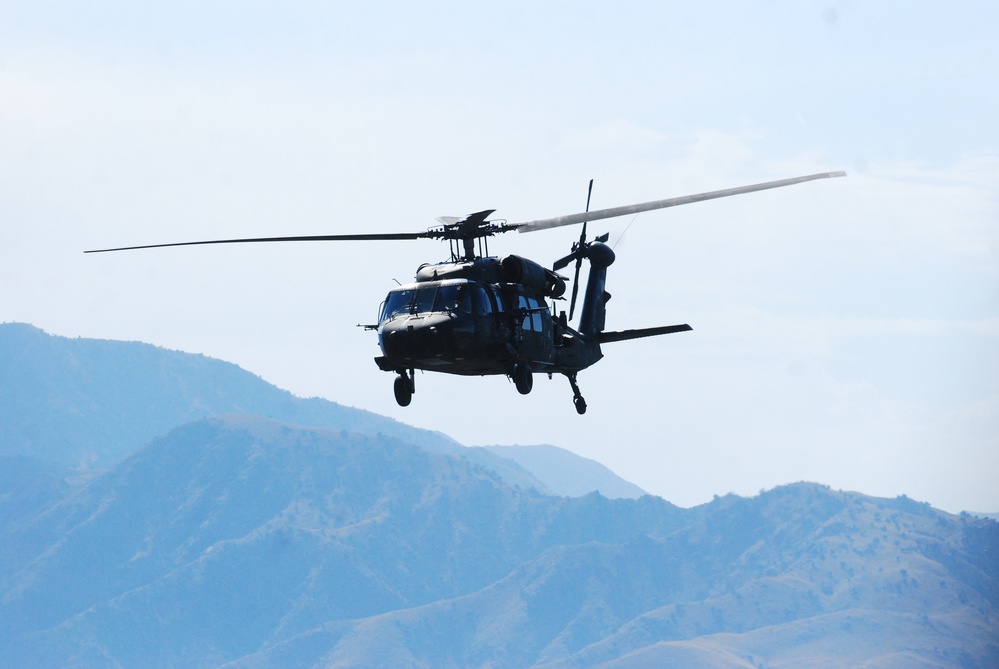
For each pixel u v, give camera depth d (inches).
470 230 4586.6
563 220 4451.3
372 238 4544.8
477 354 4389.8
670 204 4372.5
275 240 4429.1
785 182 4421.8
